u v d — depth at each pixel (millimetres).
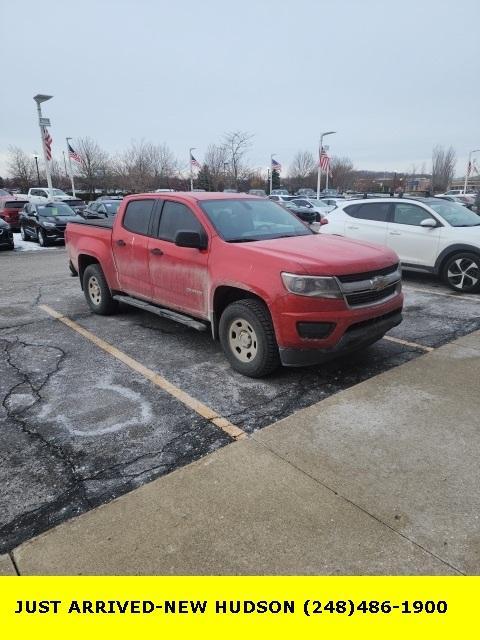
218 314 4758
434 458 3146
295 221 5531
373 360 4891
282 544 2453
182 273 4992
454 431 3463
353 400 3949
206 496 2812
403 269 8859
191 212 4977
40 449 3365
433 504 2721
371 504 2725
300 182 65000
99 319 6660
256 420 3709
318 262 3990
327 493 2820
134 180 45625
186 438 3473
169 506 2734
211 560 2365
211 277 4594
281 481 2934
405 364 4707
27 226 18203
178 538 2502
